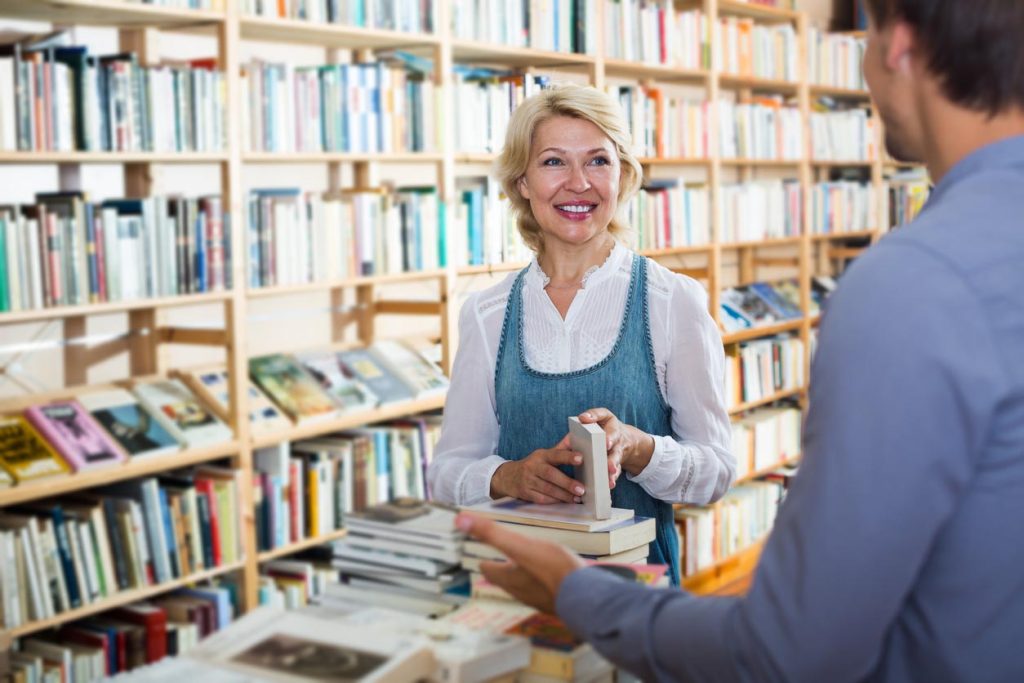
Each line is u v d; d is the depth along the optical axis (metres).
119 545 3.01
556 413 1.89
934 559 0.77
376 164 4.12
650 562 1.86
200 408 3.33
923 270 0.74
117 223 3.02
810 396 0.79
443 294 3.96
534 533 1.49
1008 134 0.79
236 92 3.25
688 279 1.95
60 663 2.84
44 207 2.87
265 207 3.39
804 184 5.87
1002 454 0.73
